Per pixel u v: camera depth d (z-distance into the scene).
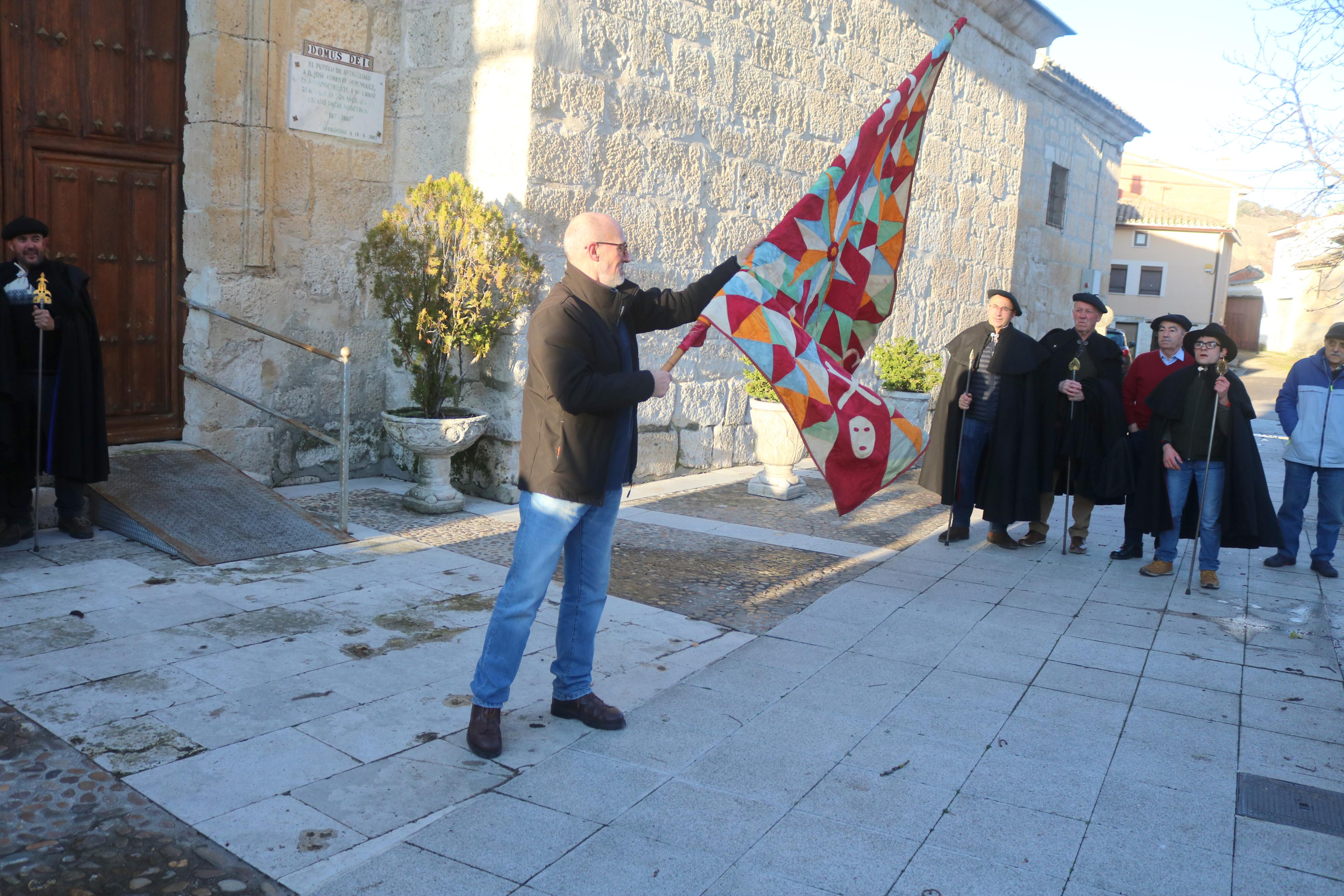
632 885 2.64
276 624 4.47
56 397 5.27
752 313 3.71
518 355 7.03
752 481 8.30
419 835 2.84
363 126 7.35
